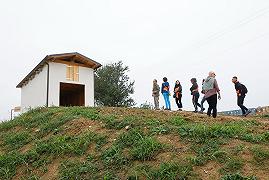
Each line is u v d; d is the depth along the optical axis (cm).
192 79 1526
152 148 683
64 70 2300
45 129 1069
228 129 723
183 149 668
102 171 676
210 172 571
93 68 2473
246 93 1414
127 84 3784
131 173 627
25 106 2509
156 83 1669
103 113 1112
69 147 829
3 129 1320
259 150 601
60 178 700
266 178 525
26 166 831
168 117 955
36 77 2381
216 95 1050
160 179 580
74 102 2541
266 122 1002
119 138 796
